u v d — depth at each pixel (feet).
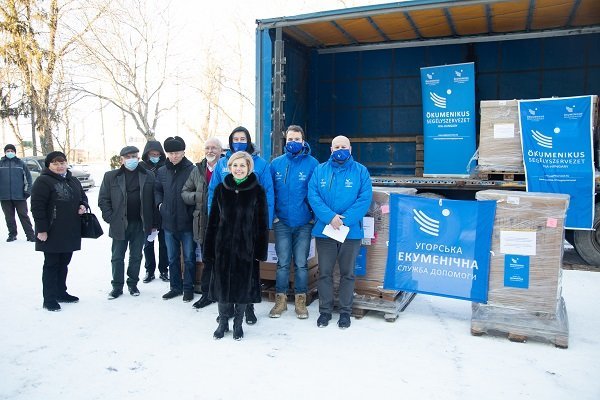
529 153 20.24
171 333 13.53
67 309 15.66
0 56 63.26
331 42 26.43
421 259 14.33
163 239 19.33
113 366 11.43
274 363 11.55
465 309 15.66
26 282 19.10
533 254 13.05
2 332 13.62
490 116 20.99
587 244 20.74
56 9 62.08
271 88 22.57
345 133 28.27
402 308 15.40
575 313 15.12
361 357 11.87
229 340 13.01
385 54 27.30
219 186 13.33
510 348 12.48
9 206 28.71
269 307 16.03
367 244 14.93
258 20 22.34
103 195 16.75
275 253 16.46
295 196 14.67
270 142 22.56
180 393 10.13
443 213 14.07
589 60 24.03
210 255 13.23
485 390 10.25
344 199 13.74
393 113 27.32
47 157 15.53
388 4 20.39
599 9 21.01
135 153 16.66
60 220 15.44
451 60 26.20
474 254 13.69
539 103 20.12
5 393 10.17
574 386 10.43
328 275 14.24
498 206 13.44
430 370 11.18
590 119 19.43
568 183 19.79
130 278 17.25
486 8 20.77
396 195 14.61
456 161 23.82
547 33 24.35
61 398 9.96
